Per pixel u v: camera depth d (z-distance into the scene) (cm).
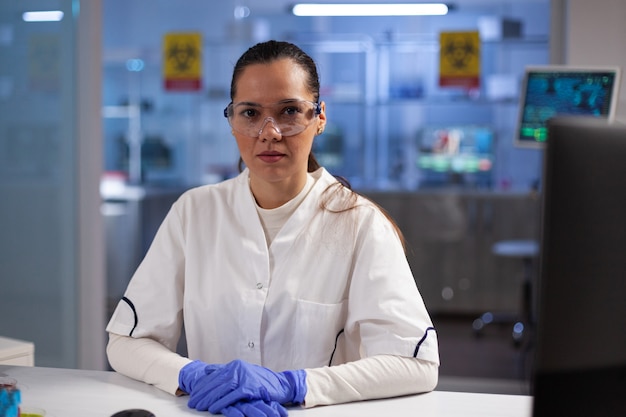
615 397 77
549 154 74
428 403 140
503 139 741
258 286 159
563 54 341
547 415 77
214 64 741
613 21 322
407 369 143
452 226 634
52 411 133
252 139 148
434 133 712
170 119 740
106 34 761
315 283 159
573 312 75
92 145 352
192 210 169
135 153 732
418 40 734
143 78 739
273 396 132
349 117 773
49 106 349
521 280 624
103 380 153
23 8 345
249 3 794
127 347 157
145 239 645
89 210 355
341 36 784
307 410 134
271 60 147
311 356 158
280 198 162
